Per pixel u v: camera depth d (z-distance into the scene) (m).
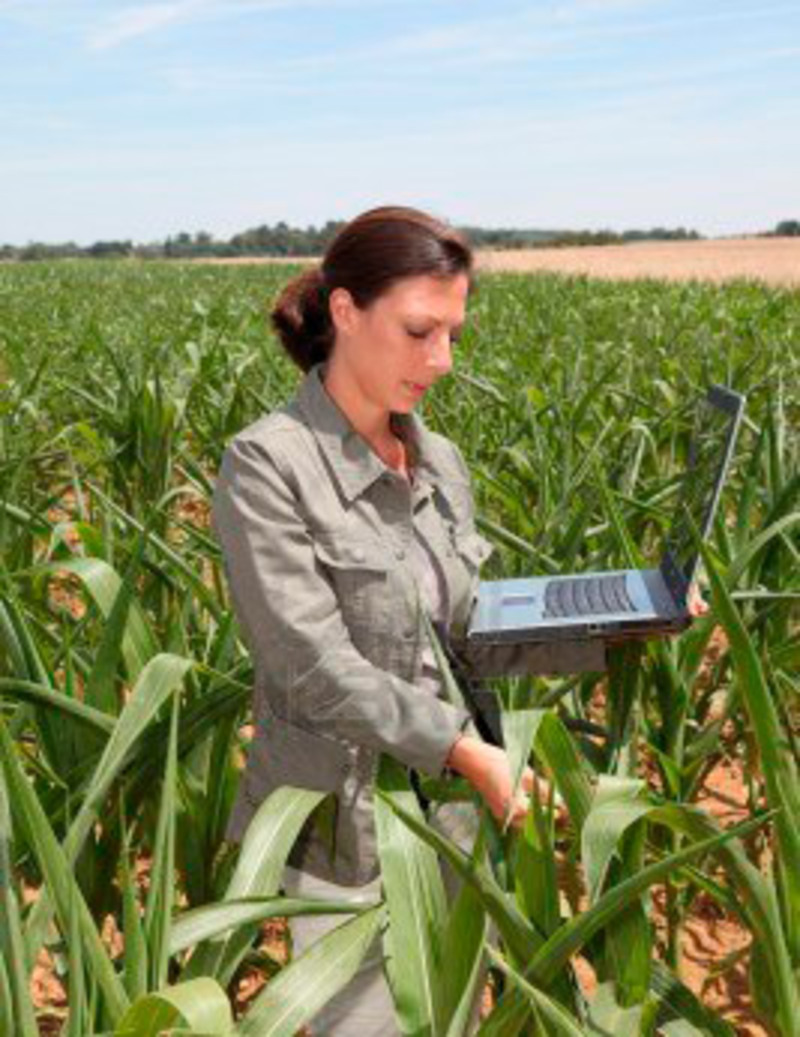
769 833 2.98
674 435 4.63
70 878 1.48
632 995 1.64
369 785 1.92
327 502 1.87
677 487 3.57
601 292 21.84
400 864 1.67
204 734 2.18
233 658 2.68
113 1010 1.44
